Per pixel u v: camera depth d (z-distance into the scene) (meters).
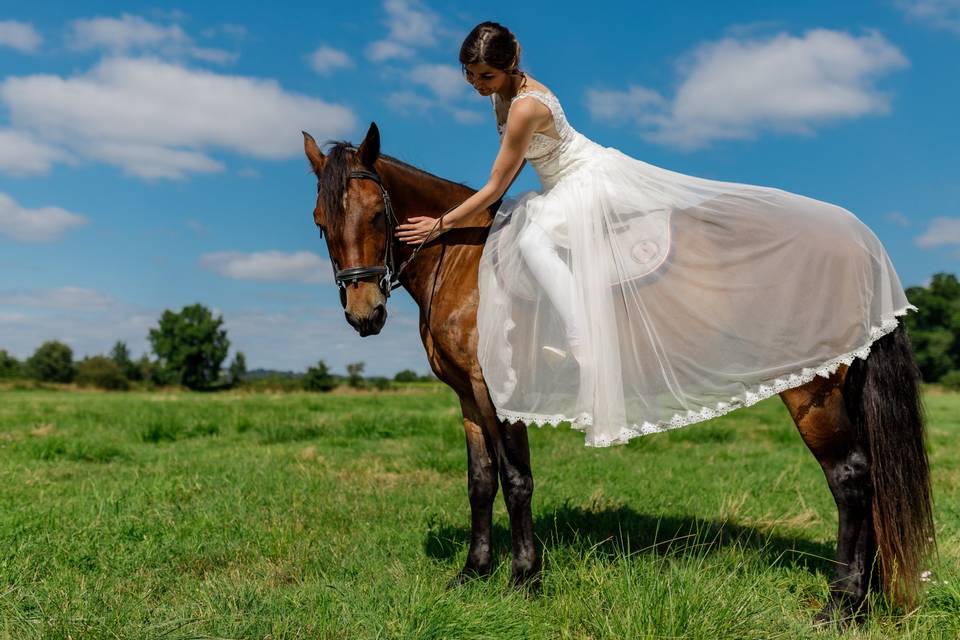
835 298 2.95
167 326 70.19
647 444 8.69
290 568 3.80
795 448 8.95
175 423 10.28
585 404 3.01
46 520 4.54
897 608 2.98
